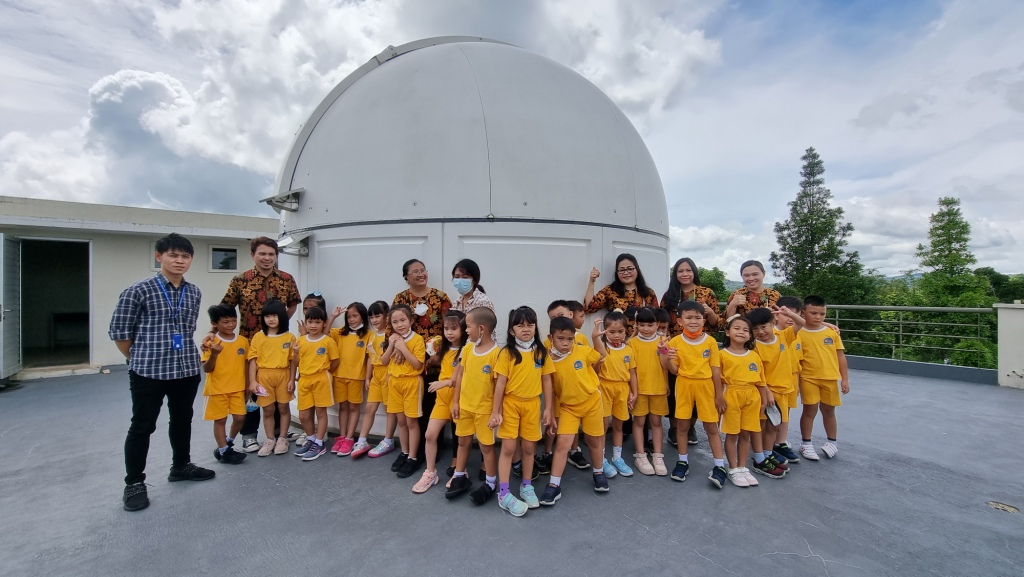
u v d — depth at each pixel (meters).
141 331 2.77
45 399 5.73
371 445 3.76
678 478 3.07
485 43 4.77
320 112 4.46
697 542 2.29
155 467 3.31
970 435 4.03
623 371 3.20
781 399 3.35
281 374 3.55
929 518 2.53
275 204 4.20
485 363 2.74
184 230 8.91
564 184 3.75
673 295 3.78
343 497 2.81
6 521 2.51
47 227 7.63
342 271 3.87
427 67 4.09
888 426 4.31
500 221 3.58
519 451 3.22
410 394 3.14
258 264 3.69
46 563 2.11
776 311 3.55
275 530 2.41
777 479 3.09
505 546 2.25
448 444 3.74
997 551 2.20
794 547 2.23
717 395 3.00
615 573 2.02
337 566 2.08
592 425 2.84
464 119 3.68
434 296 3.42
